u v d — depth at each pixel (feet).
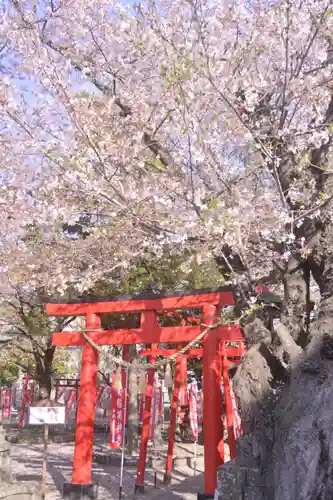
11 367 111.14
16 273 36.04
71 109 25.20
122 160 26.40
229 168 27.32
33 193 29.71
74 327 70.44
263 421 22.06
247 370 23.44
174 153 27.81
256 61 25.70
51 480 44.42
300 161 24.44
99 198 26.37
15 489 30.14
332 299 22.17
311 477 17.16
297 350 22.25
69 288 47.24
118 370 34.30
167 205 24.31
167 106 26.09
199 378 78.64
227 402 41.04
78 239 38.47
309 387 19.86
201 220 22.65
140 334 37.04
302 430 18.25
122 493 40.24
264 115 27.45
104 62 29.19
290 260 26.04
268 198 24.36
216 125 23.43
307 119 28.53
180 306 36.01
